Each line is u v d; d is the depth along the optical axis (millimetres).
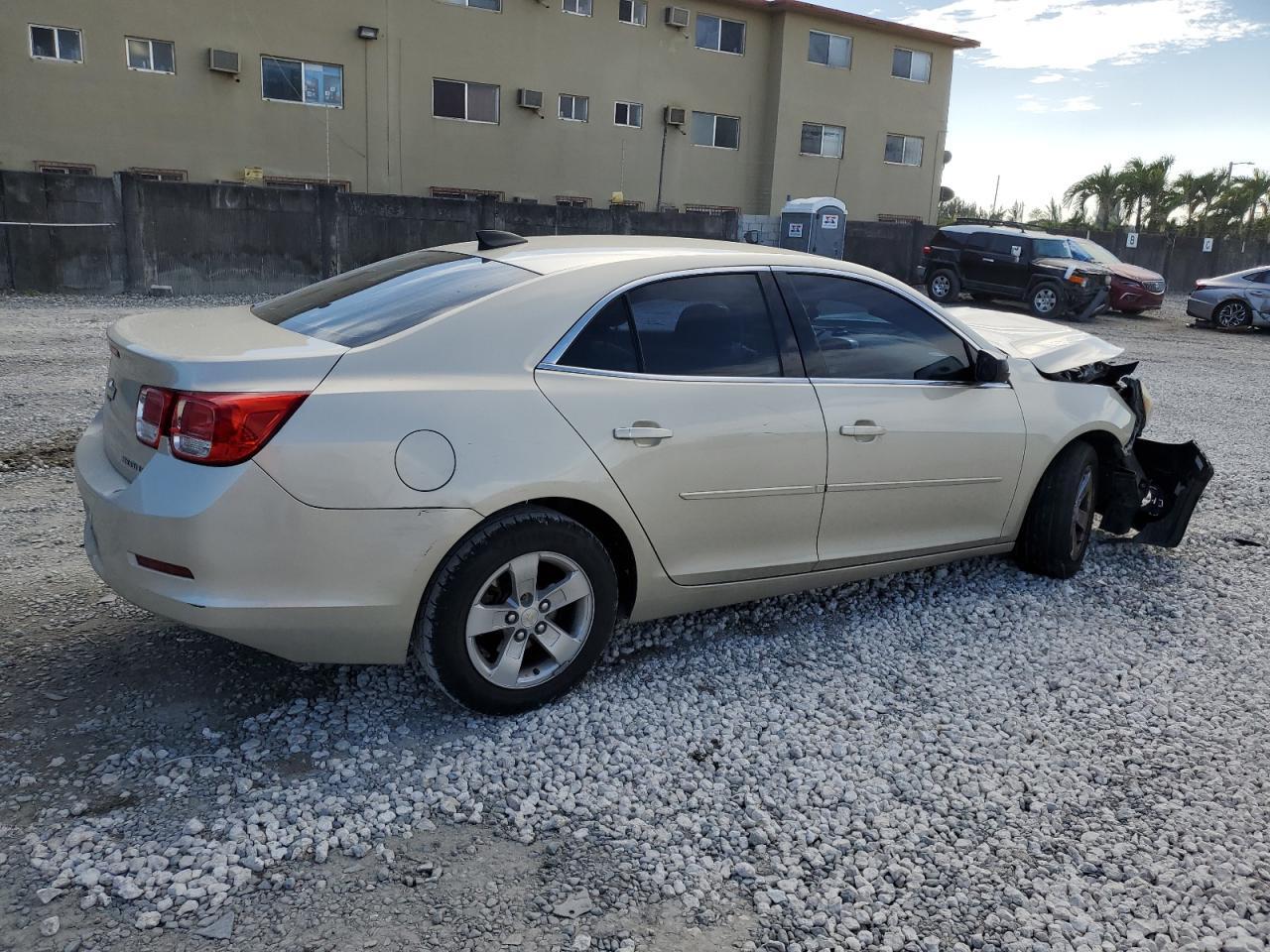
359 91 24750
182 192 17656
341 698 3400
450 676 3113
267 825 2707
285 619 2875
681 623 4172
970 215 40188
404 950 2285
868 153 32219
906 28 31422
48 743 3039
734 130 30281
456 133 26094
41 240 16891
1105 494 5121
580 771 3041
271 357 2877
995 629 4266
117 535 2902
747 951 2332
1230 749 3344
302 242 18859
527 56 26516
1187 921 2494
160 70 22734
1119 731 3434
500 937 2340
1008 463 4426
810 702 3547
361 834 2697
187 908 2381
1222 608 4609
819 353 3873
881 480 4000
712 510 3568
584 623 3350
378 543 2908
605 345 3357
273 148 24156
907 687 3701
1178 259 30250
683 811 2873
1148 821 2910
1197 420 9711
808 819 2859
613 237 4008
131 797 2799
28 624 3832
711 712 3451
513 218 20906
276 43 23656
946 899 2541
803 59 30156
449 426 2990
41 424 7051
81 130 22188
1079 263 19688
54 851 2559
